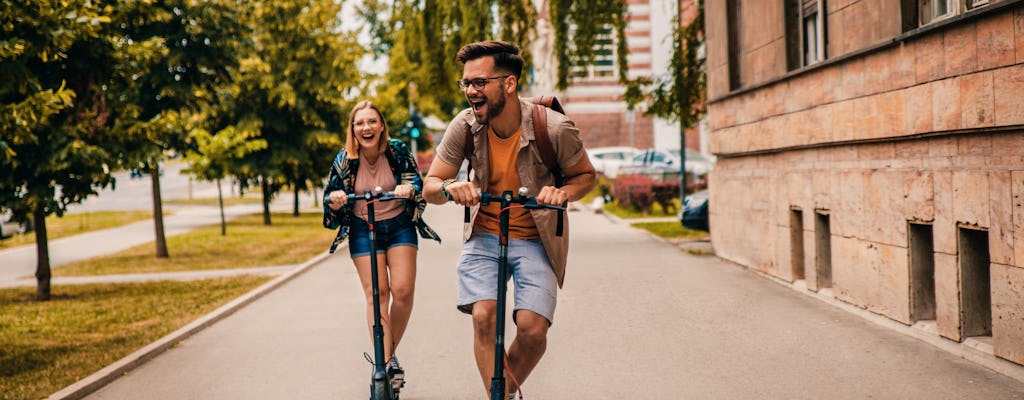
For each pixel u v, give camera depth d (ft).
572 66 57.47
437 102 63.10
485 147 14.64
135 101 49.39
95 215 121.08
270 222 94.22
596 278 37.70
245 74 81.92
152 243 73.00
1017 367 19.80
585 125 163.43
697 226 56.49
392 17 62.39
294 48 85.81
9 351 27.84
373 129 18.53
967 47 21.40
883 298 26.43
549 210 14.48
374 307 16.84
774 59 35.40
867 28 27.09
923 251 24.88
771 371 21.11
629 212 87.86
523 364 14.93
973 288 22.34
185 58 51.13
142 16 39.88
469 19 56.29
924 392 18.88
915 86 23.93
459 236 64.69
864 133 27.09
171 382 22.31
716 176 44.62
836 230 29.66
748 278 36.63
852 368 21.15
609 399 19.03
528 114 14.35
